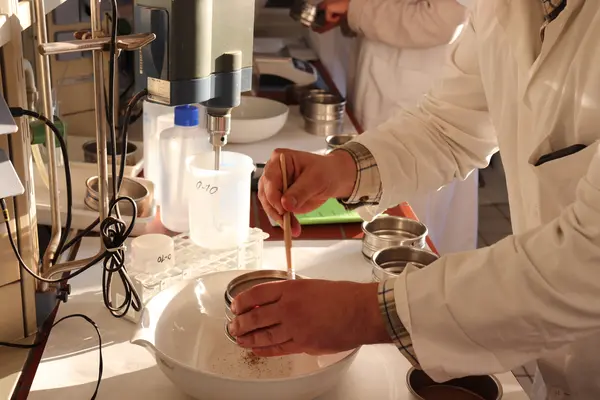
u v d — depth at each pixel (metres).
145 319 1.00
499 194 3.90
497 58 1.14
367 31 2.27
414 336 0.80
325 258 1.38
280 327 0.84
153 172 1.59
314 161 1.18
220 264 1.25
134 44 0.94
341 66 3.07
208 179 1.22
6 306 1.04
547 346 0.79
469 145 1.30
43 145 1.42
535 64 0.98
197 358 1.03
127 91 1.99
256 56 2.57
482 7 1.19
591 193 0.75
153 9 0.94
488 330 0.78
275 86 2.69
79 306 1.17
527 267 0.76
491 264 0.79
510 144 1.12
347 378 1.01
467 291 0.79
